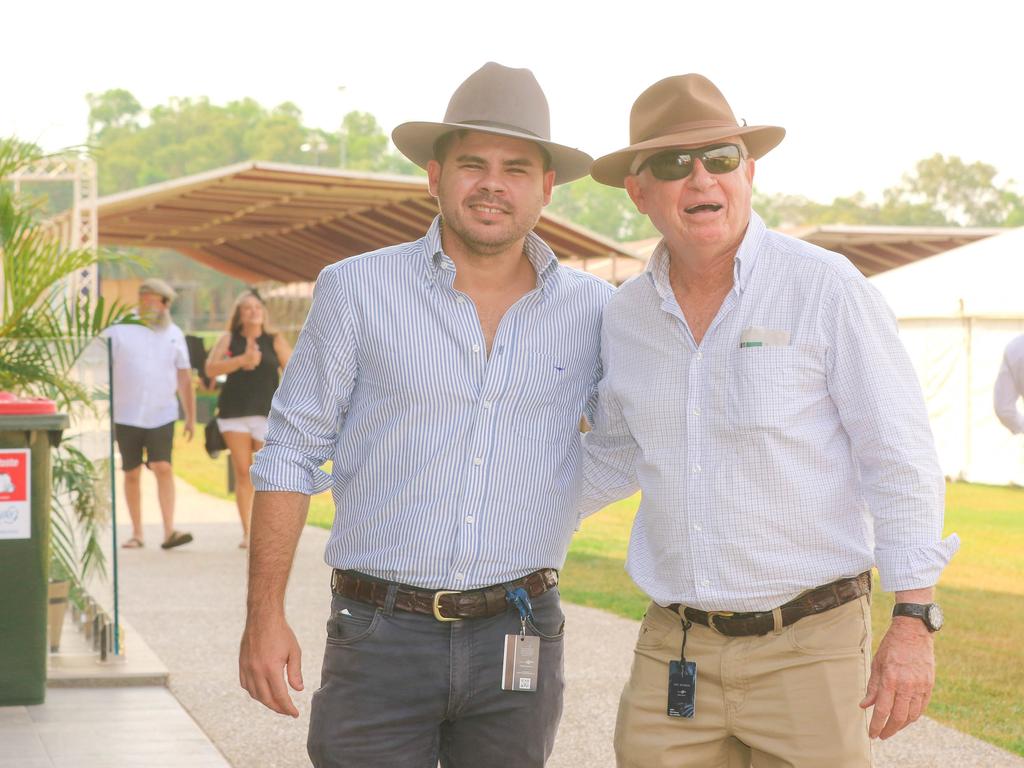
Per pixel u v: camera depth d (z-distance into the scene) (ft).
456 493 9.58
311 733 9.89
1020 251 59.11
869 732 9.04
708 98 9.76
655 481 9.64
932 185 386.93
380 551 9.61
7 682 16.99
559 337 10.04
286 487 9.83
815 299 9.16
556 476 9.92
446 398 9.65
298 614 24.39
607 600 26.00
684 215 9.43
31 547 16.92
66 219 57.00
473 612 9.56
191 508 43.62
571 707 18.01
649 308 9.68
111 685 18.81
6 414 16.56
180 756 15.51
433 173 10.34
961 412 58.39
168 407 32.65
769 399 9.16
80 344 19.20
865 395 9.06
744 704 9.49
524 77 10.06
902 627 8.91
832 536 9.29
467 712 9.72
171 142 447.83
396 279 9.80
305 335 10.02
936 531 9.01
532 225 10.02
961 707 17.85
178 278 325.42
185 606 25.20
